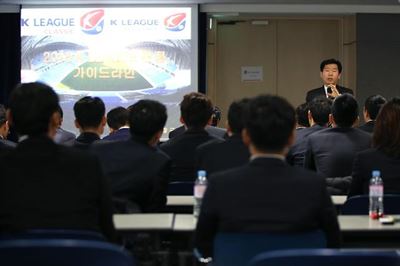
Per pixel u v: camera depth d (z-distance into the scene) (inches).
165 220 103.9
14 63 316.5
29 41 310.0
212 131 188.7
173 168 157.5
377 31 321.7
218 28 352.8
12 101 90.8
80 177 88.4
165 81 311.6
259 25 352.5
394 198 113.1
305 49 353.7
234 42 353.4
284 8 316.8
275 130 84.4
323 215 84.5
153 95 312.0
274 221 82.1
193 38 309.3
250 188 83.7
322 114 183.3
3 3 309.1
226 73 354.0
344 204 117.6
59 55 311.1
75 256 67.0
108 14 310.0
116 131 189.6
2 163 88.4
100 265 67.7
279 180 83.8
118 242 101.2
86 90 312.5
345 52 343.9
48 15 309.6
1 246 65.4
